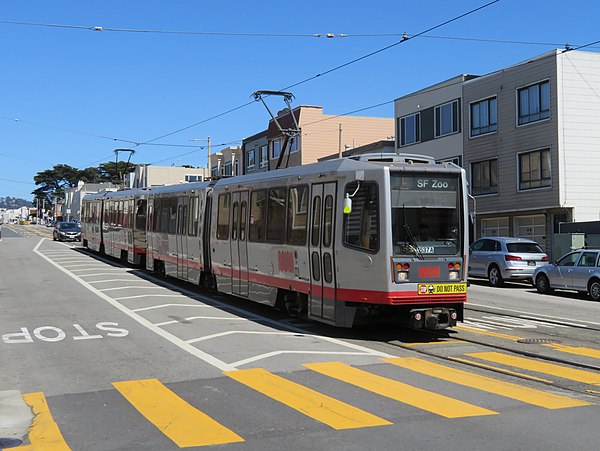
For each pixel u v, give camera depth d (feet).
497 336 41.73
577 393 26.71
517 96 105.50
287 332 42.78
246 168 199.62
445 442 20.16
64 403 25.77
